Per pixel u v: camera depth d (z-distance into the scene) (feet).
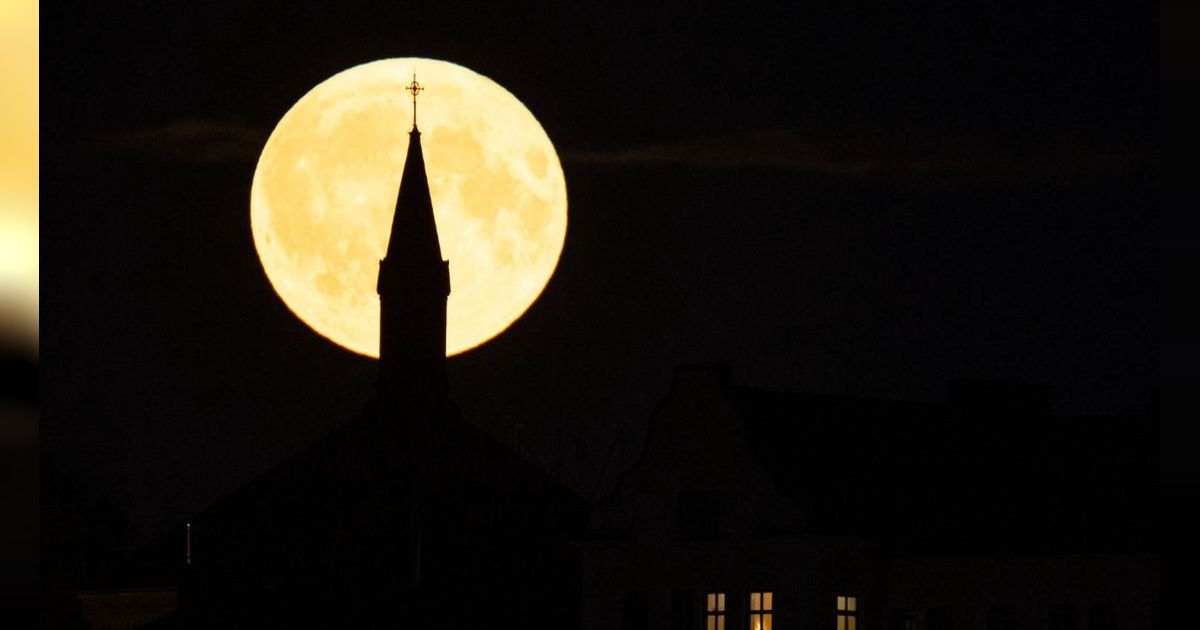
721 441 601.62
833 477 601.21
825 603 558.97
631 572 612.70
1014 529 623.36
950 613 595.88
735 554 588.09
